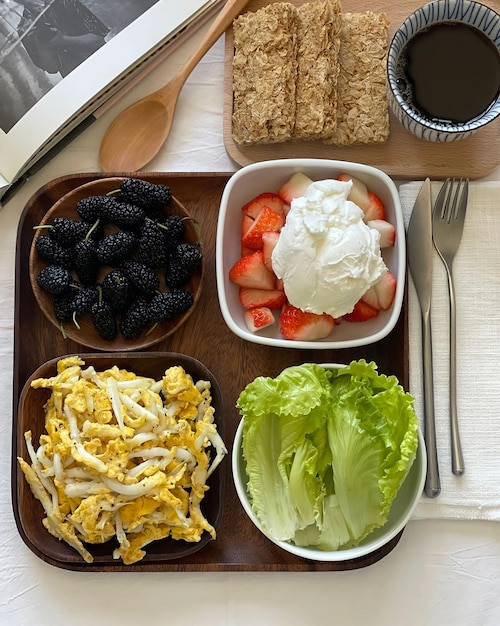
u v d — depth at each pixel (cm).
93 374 61
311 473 57
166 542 62
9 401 65
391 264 62
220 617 63
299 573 63
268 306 63
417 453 58
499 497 61
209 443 61
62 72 65
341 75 65
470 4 61
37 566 64
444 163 65
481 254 64
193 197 65
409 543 63
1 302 66
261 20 63
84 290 62
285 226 60
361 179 63
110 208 61
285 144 65
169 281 62
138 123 67
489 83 62
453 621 62
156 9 65
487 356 63
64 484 60
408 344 62
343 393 58
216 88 67
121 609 63
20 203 67
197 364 61
